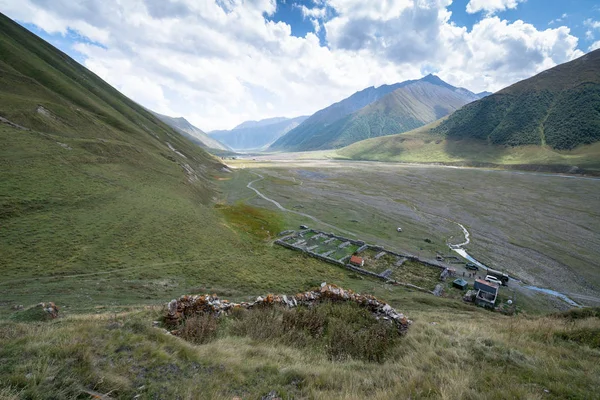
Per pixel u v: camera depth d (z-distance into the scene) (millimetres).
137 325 12109
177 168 109312
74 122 91812
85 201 53781
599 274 59781
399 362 11648
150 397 7965
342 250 68750
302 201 117250
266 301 17969
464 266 62656
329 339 14266
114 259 39062
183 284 35969
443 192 137625
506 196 128250
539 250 71312
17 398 6734
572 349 12750
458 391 8336
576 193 130500
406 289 51156
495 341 13000
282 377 9688
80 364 8562
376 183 162125
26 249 35281
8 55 115875
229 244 59156
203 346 11492
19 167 55031
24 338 9609
